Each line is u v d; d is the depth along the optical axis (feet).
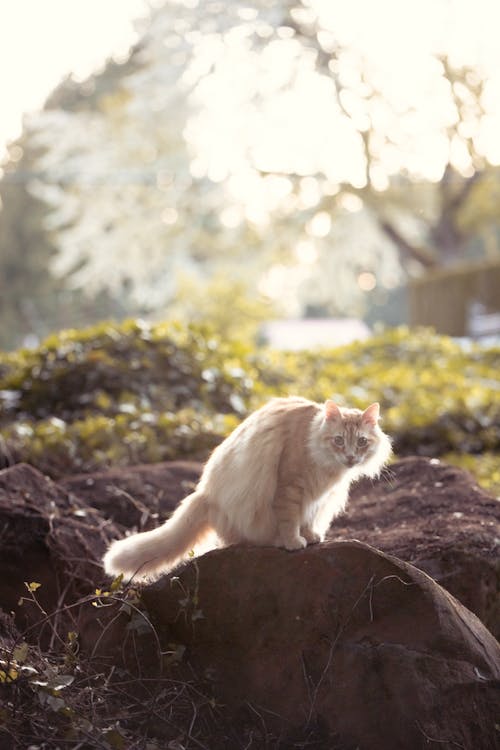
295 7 110.63
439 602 15.43
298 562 16.03
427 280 100.53
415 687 14.82
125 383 40.16
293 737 15.40
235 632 16.22
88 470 30.66
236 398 41.37
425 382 50.90
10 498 21.39
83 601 16.89
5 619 18.35
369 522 22.68
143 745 14.92
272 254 125.29
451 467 24.93
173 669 16.38
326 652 15.55
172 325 48.01
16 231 170.09
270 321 135.13
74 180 114.83
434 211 132.46
